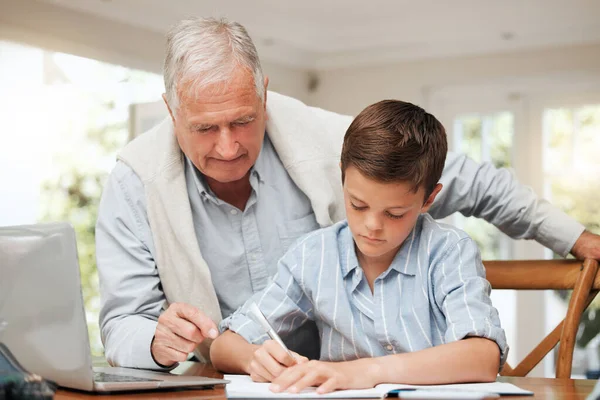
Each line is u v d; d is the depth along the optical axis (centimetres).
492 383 112
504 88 508
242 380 120
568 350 147
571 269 156
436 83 529
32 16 404
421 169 117
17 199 488
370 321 131
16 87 481
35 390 84
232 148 136
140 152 158
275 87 550
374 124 118
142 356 133
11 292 101
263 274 160
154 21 461
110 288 152
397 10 502
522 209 162
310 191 156
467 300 122
